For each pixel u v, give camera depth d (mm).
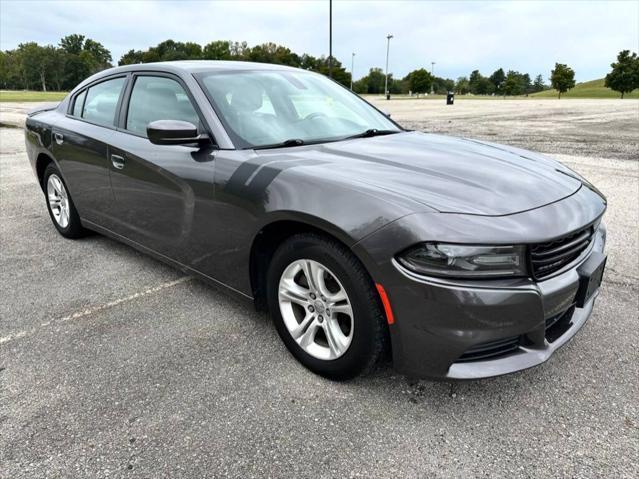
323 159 2449
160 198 2967
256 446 1921
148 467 1819
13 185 6742
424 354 1924
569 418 2070
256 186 2344
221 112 2752
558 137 11109
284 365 2451
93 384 2312
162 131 2475
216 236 2625
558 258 1989
